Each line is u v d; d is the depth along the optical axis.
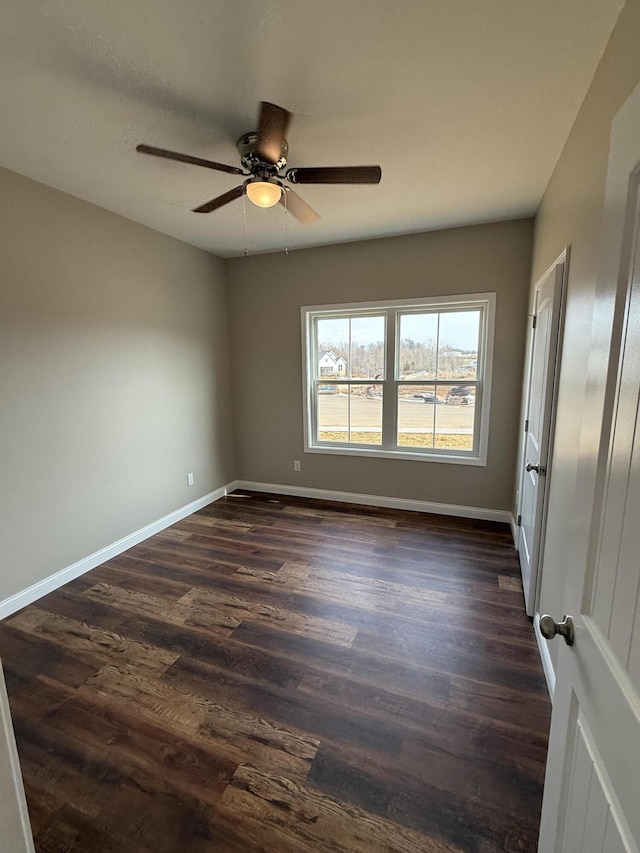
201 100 1.68
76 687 1.78
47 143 1.98
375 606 2.35
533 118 1.80
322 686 1.77
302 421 4.17
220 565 2.86
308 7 1.24
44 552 2.52
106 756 1.46
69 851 1.18
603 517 0.76
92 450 2.83
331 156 2.15
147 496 3.34
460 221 3.14
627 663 0.62
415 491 3.84
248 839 1.20
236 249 3.86
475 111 1.76
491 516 3.59
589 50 1.40
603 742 0.68
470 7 1.25
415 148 2.06
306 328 3.97
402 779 1.37
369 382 3.90
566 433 1.72
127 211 2.86
